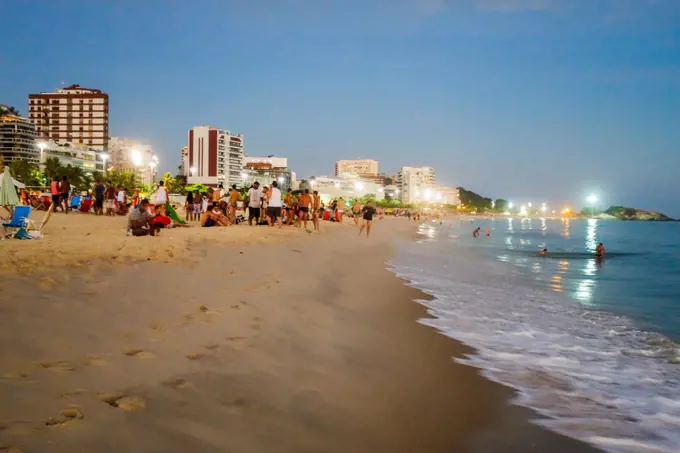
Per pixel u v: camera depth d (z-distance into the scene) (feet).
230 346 16.97
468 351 21.20
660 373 19.56
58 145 451.12
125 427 10.41
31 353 13.70
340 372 16.46
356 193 544.62
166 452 9.75
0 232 42.06
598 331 26.63
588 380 18.47
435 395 15.66
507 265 64.54
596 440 13.55
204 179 490.90
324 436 11.82
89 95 538.88
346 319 24.20
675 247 122.21
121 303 20.03
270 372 15.29
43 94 540.93
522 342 23.35
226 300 23.39
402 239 112.27
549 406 15.72
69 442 9.46
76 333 15.87
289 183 631.15
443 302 32.53
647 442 13.61
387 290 35.27
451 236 153.28
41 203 110.42
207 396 12.73
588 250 104.47
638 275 57.16
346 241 78.07
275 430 11.64
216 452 10.12
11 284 20.33
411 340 22.04
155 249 34.04
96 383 12.35
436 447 12.24
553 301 36.09
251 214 75.92
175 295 22.77
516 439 13.23
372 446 11.75
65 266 25.14
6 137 433.07
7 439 9.19
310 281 33.22
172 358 14.94
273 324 20.75
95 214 93.15
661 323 29.27
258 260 38.11
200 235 49.88
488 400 15.74
